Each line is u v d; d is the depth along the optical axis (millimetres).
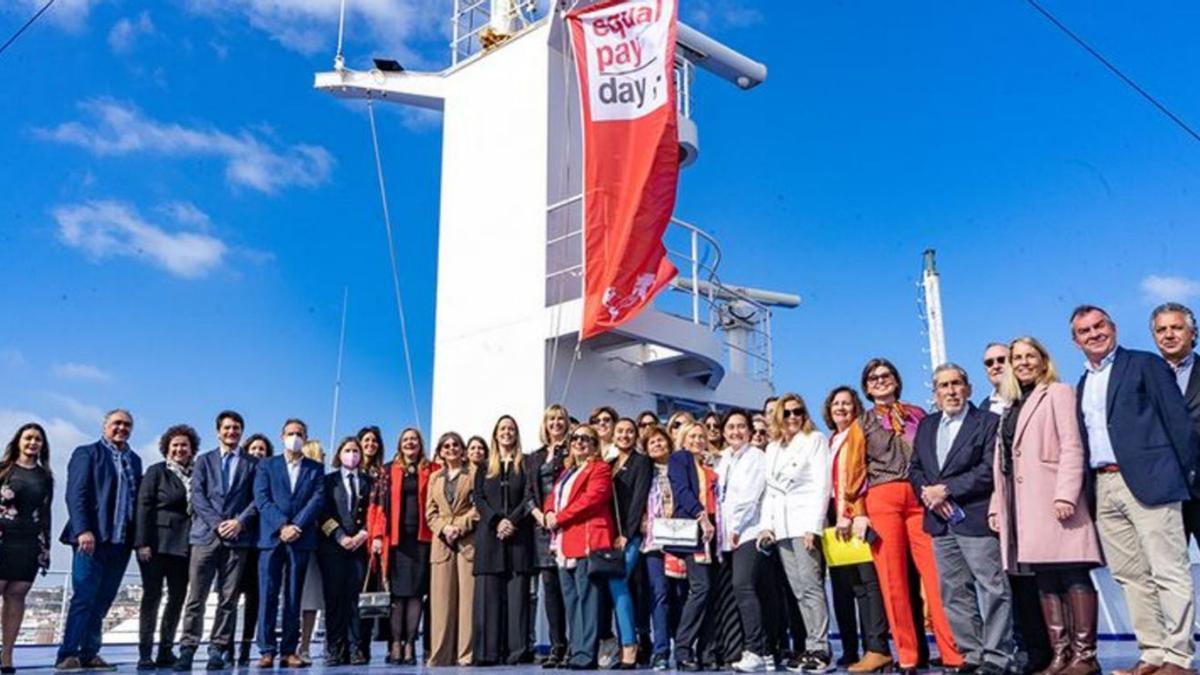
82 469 7266
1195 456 4711
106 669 7172
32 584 6945
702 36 13391
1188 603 4531
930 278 20500
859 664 6035
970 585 5449
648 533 7031
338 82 13023
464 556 7820
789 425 6559
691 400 12586
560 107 11852
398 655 8016
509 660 7402
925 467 5590
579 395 11086
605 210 10484
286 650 7492
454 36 13289
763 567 6547
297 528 7516
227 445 7742
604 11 11055
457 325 11820
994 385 5988
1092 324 5000
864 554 6125
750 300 14070
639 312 10078
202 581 7320
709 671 6402
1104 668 5613
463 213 12211
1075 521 4941
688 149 12969
